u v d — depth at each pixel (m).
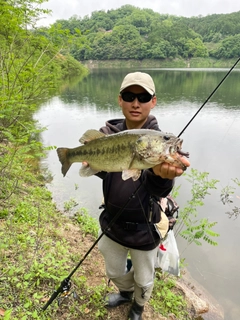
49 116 15.40
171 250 3.17
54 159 8.90
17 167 5.88
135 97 2.39
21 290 2.83
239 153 9.09
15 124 6.28
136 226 2.41
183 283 3.99
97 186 7.19
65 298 2.99
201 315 3.45
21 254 3.31
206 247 4.79
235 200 6.14
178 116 14.88
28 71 5.90
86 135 2.52
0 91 5.18
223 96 21.56
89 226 5.08
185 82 32.62
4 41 6.05
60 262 3.28
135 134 2.04
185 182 6.83
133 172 2.08
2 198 4.74
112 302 3.10
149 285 2.71
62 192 6.75
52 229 4.44
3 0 5.62
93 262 3.92
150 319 3.09
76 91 25.91
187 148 9.64
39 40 6.46
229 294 3.92
